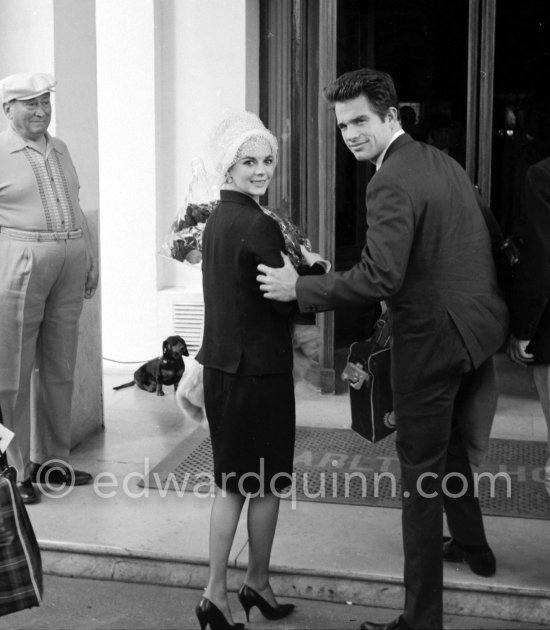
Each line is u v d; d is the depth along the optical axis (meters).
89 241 4.75
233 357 3.24
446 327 3.10
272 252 3.19
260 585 3.44
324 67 5.72
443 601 3.51
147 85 6.39
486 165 5.57
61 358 4.48
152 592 3.72
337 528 3.97
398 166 3.07
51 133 4.80
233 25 6.35
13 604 2.97
